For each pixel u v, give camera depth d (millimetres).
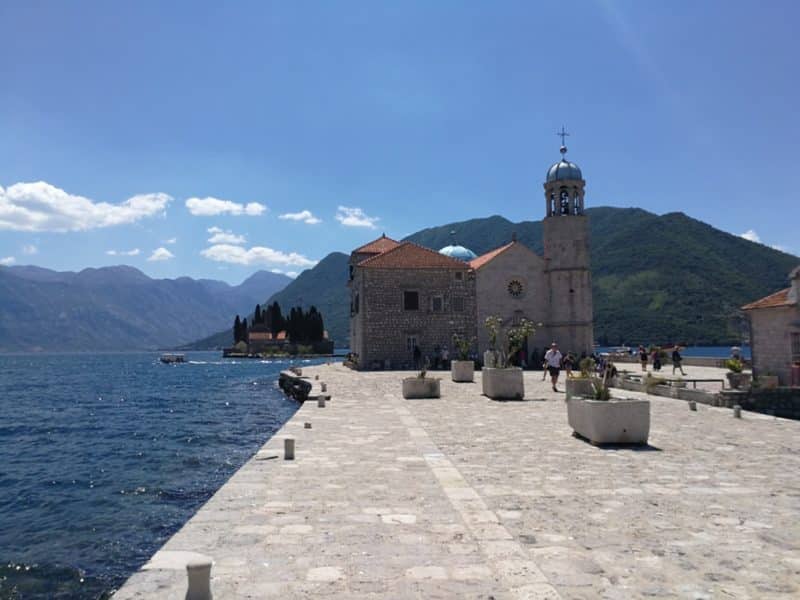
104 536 13398
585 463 12219
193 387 64062
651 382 28141
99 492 17406
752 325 29875
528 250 54844
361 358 53688
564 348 53844
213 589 6125
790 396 23188
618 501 9375
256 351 160250
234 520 8375
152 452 23938
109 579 11047
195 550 7223
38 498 16859
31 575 11227
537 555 7070
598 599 5902
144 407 42844
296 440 14961
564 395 27172
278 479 10781
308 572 6559
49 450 25047
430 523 8242
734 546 7352
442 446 14219
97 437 28469
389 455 13000
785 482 10586
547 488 10195
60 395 55156
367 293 53000
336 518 8469
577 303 53781
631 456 12953
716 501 9352
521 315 54312
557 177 54812
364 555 7059
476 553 7109
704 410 21375
